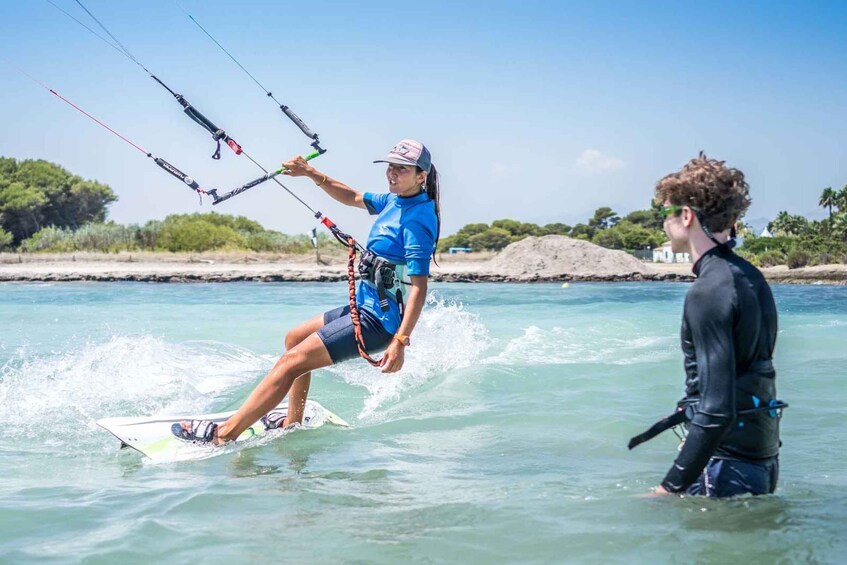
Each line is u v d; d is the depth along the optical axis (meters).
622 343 8.89
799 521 2.92
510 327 10.84
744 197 2.97
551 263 36.56
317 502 3.39
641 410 5.36
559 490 3.50
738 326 2.89
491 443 4.56
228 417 5.01
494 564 2.64
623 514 3.08
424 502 3.36
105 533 2.99
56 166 83.81
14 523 3.14
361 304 4.67
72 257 43.50
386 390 6.42
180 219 57.75
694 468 3.00
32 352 8.30
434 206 4.68
